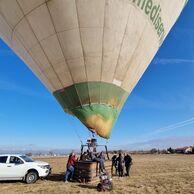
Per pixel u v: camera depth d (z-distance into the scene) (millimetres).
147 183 16156
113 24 11547
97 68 11945
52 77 12469
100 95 12109
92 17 11344
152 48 13383
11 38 12734
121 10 11508
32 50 12250
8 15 11906
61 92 12500
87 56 11758
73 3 11148
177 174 21156
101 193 12961
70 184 15320
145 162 37562
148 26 12438
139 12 11898
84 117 12094
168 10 13375
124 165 19781
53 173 21594
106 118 12117
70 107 12383
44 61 12273
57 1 11117
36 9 11336
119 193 13055
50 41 11727
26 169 16078
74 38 11547
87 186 14648
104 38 11609
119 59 12078
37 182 16281
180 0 14047
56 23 11398
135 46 12281
